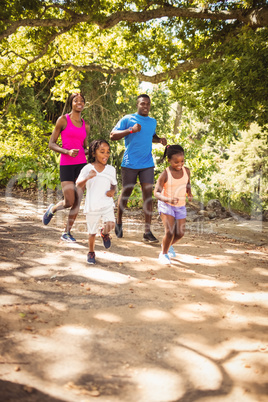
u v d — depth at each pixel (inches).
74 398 84.4
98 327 119.2
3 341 105.6
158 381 93.3
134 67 437.7
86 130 227.1
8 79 535.5
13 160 486.3
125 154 241.9
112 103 885.8
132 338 113.6
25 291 143.6
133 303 140.2
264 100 283.7
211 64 310.0
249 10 315.9
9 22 310.8
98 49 488.1
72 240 222.4
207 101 321.7
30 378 90.1
